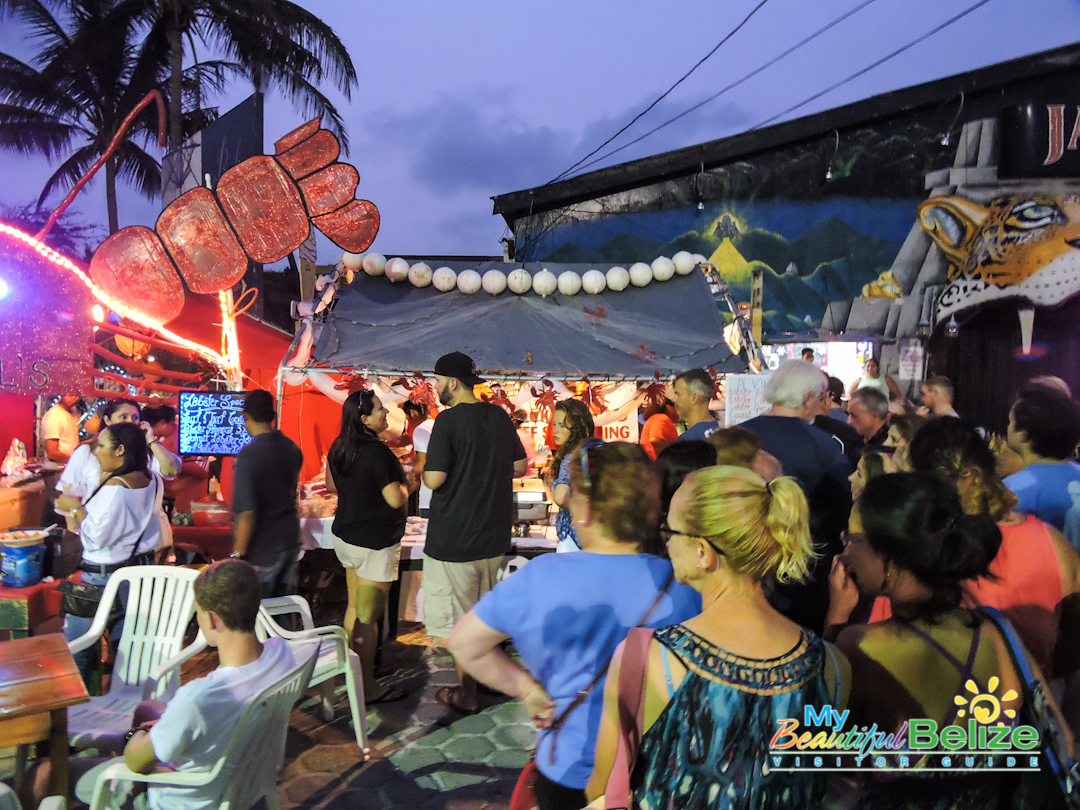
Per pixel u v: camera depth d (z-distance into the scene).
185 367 9.82
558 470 3.49
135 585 3.38
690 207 11.43
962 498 2.19
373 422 3.97
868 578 2.08
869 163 9.97
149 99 4.71
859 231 10.08
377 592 3.94
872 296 10.00
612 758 1.41
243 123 7.44
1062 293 8.76
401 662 4.66
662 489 2.32
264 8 16.17
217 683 2.21
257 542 3.88
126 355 6.66
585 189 12.09
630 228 11.96
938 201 9.45
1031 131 8.69
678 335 6.52
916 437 2.39
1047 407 2.65
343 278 6.80
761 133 10.53
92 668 3.59
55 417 7.20
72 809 2.74
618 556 1.75
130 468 3.72
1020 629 2.10
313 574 5.42
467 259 14.46
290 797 3.06
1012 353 9.25
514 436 3.89
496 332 6.29
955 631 1.55
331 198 5.15
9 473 5.85
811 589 2.84
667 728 1.32
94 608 3.59
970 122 9.23
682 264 7.17
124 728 2.88
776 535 1.36
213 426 5.31
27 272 4.36
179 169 9.02
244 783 2.36
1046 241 8.85
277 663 2.39
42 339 4.46
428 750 3.48
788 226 10.64
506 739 3.60
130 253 4.73
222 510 5.24
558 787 1.74
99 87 20.22
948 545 1.52
